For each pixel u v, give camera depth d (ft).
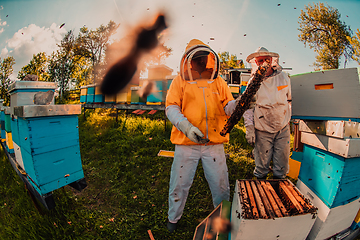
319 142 5.28
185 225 6.81
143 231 6.59
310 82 6.55
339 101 5.93
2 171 10.87
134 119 18.81
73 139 6.79
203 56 5.58
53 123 6.18
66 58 45.75
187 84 5.81
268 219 3.72
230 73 22.82
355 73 5.58
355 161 4.74
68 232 6.48
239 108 4.33
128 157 12.01
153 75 15.52
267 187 4.73
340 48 31.86
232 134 15.10
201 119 5.62
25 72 40.09
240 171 10.25
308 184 5.86
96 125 18.49
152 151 12.53
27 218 7.08
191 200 8.13
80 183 7.10
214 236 4.73
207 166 5.86
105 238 6.33
